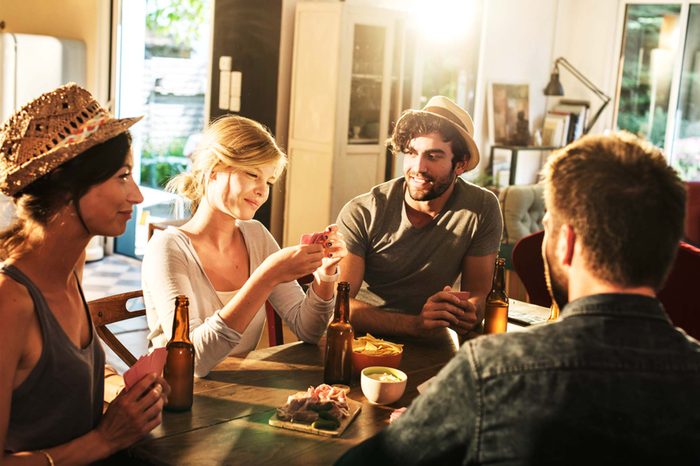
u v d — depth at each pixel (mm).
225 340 1840
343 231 2525
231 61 5746
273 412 1675
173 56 6875
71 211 1381
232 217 2146
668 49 6777
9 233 1401
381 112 5461
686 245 2730
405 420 1066
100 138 1357
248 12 5609
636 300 1019
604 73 7078
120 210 1420
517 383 987
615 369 977
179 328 1662
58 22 6543
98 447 1427
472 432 1005
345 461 1093
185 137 7090
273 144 2068
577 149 1055
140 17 6551
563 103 7230
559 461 972
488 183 6688
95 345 1542
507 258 5461
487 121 6711
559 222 1052
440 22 6164
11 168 1356
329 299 2154
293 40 5484
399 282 2523
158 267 1995
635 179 1002
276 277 1852
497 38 6652
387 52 5402
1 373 1303
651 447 963
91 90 6371
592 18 7137
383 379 1793
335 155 5230
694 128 6770
